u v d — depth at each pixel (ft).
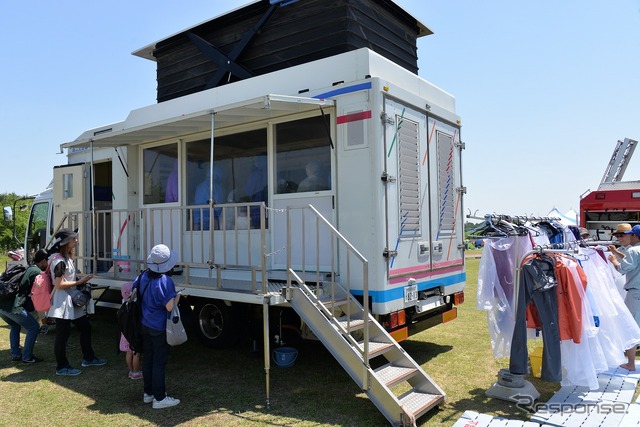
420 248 17.20
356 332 14.92
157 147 21.76
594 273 14.37
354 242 15.71
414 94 17.33
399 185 16.24
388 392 12.36
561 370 13.20
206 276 19.60
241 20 21.52
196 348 20.17
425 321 17.54
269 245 17.98
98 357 19.45
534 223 16.03
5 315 18.49
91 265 22.82
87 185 24.32
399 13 21.27
